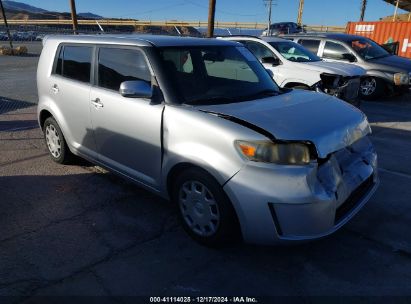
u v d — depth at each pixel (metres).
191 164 3.08
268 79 4.20
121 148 3.82
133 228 3.55
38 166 5.07
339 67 7.66
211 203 3.07
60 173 4.83
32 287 2.74
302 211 2.71
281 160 2.72
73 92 4.32
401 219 3.79
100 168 5.03
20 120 7.59
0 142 6.11
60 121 4.65
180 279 2.86
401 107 9.70
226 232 3.02
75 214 3.80
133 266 3.00
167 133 3.24
